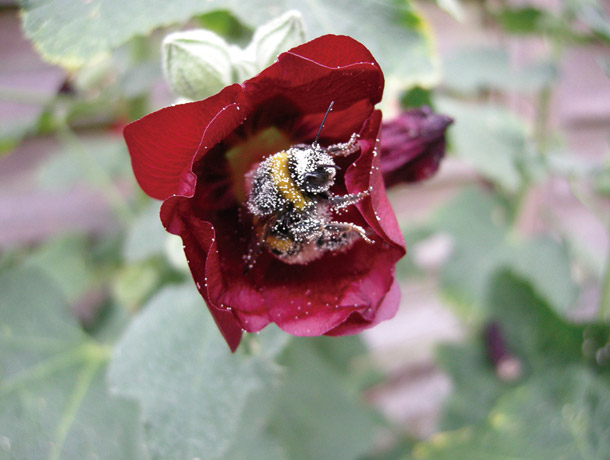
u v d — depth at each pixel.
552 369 0.12
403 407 0.23
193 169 0.07
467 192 0.18
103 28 0.08
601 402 0.11
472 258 0.18
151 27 0.08
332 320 0.07
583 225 0.25
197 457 0.08
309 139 0.08
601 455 0.11
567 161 0.13
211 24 0.09
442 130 0.08
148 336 0.09
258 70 0.08
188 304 0.09
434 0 0.09
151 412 0.08
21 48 0.15
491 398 0.15
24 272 0.11
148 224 0.11
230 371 0.08
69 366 0.11
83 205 0.18
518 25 0.14
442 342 0.16
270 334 0.08
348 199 0.07
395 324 0.23
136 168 0.06
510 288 0.12
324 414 0.14
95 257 0.16
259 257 0.08
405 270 0.17
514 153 0.13
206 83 0.08
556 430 0.11
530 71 0.14
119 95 0.11
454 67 0.14
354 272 0.07
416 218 0.21
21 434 0.10
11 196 0.17
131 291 0.13
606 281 0.12
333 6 0.08
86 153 0.15
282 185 0.07
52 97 0.11
